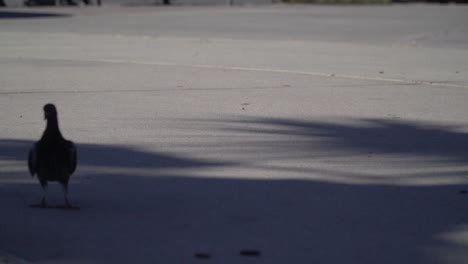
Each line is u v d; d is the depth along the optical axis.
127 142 10.43
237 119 12.28
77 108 13.08
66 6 56.22
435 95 15.09
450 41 28.78
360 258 6.08
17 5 56.78
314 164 9.34
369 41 28.53
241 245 6.36
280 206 7.49
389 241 6.49
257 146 10.32
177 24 37.38
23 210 7.31
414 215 7.24
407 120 12.43
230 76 17.59
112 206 7.46
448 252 6.24
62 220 7.00
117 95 14.59
